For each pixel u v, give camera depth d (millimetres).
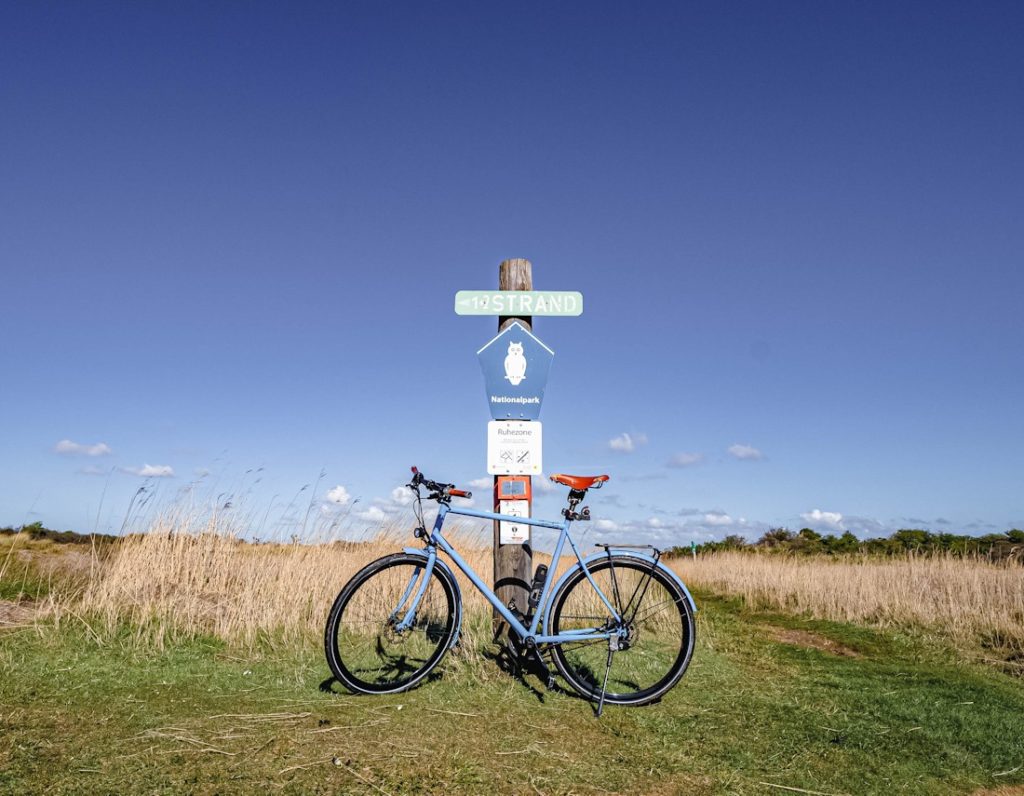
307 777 2936
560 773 3145
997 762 3639
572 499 4602
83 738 3250
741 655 5887
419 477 4469
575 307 5441
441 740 3432
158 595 6070
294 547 7215
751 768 3361
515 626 4461
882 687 5062
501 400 5324
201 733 3367
